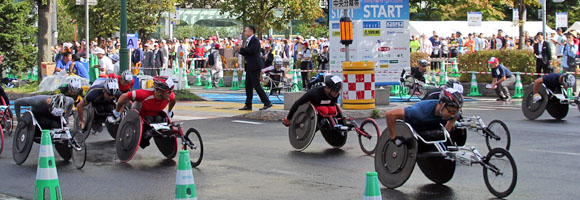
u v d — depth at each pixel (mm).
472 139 12406
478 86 23766
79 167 10273
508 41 30516
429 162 8695
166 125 10359
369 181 5004
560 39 27703
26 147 10555
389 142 8500
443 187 8547
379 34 21734
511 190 7750
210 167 10195
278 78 22547
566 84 14883
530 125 14406
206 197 8188
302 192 8406
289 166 10203
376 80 21906
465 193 8180
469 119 10312
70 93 11461
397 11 21797
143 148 11016
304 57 25828
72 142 10289
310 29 44812
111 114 12336
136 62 30359
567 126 14164
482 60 23766
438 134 8344
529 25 39812
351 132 12945
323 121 11328
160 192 8562
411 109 8203
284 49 31016
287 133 13727
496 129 11336
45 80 23750
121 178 9484
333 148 11797
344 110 15781
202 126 14945
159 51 29781
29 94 23859
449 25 39656
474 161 7957
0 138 11703
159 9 37938
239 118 16312
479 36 32438
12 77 29219
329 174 9539
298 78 27750
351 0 15672
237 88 27609
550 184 8586
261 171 9836
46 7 26344
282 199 8039
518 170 9531
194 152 10336
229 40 34344
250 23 30094
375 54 21781
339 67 21438
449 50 31469
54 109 10328
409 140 8141
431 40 32156
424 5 51531
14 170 10258
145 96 10281
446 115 8094
